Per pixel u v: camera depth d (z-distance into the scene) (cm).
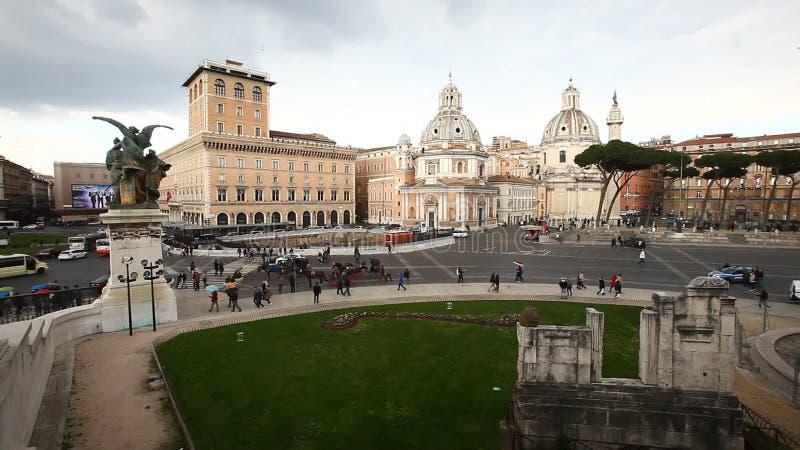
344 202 11669
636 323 2792
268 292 3462
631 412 1328
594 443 1341
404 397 1792
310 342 2473
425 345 2408
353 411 1681
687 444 1313
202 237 7812
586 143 12988
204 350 2350
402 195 11838
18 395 1412
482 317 2953
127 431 1573
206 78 9394
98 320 2722
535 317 1391
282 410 1692
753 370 2070
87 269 5269
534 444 1342
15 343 1670
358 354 2275
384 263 5594
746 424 1517
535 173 14525
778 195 10694
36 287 3488
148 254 2903
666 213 12656
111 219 2758
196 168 9769
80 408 1742
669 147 12900
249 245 6781
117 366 2166
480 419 1614
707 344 1309
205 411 1689
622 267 5022
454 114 12394
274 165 10206
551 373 1363
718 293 1305
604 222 11050
